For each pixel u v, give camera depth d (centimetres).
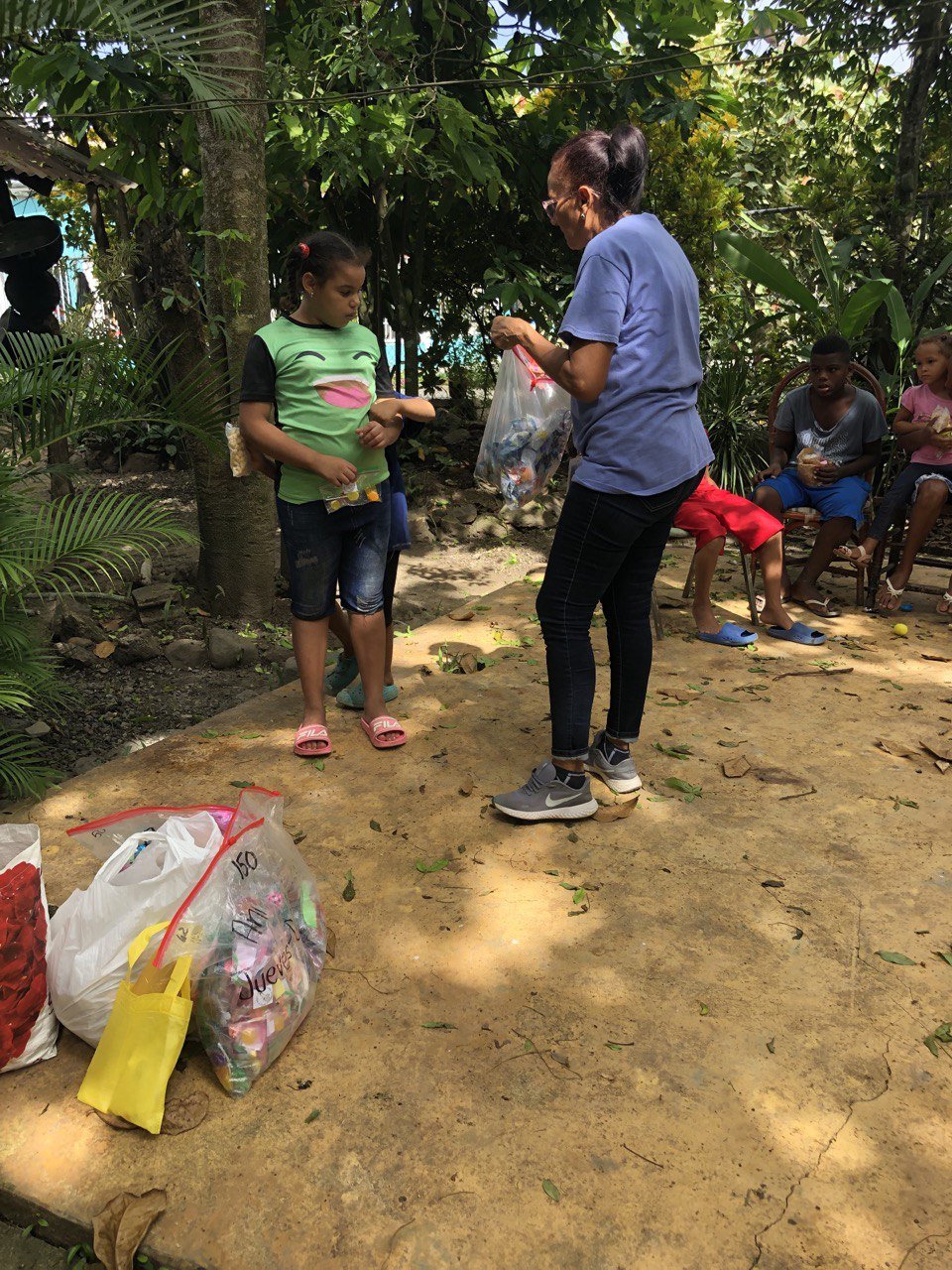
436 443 834
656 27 691
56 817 301
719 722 375
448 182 690
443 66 709
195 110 455
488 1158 182
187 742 354
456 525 702
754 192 916
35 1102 196
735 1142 185
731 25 743
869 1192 175
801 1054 207
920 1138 186
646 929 248
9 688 305
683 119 662
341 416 313
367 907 257
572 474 278
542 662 434
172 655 464
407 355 801
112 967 198
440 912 254
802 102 841
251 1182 178
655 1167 180
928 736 362
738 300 866
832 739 360
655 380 263
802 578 520
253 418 309
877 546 513
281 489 323
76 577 328
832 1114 191
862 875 272
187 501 727
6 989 196
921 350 484
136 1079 188
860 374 504
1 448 328
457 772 330
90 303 654
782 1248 164
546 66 723
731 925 250
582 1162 181
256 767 334
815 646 464
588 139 264
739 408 813
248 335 480
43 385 319
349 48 570
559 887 266
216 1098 196
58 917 213
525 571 635
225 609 505
